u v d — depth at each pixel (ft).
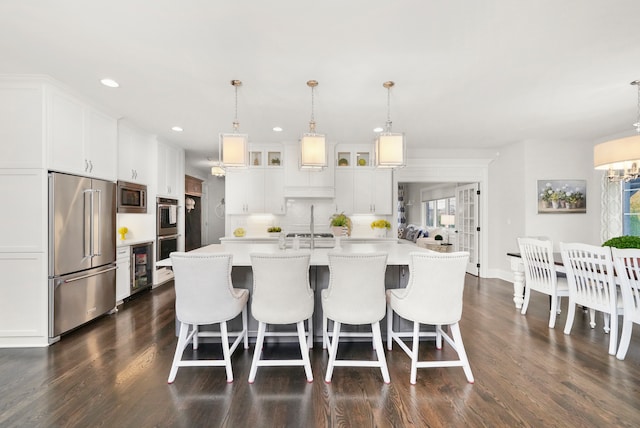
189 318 7.38
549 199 17.02
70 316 10.05
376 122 13.87
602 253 8.99
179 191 18.69
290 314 7.43
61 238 9.75
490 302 14.12
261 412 6.26
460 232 22.16
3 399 6.65
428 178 19.30
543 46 7.57
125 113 12.46
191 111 12.28
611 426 5.84
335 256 7.29
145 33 7.06
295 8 6.19
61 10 6.23
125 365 8.15
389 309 9.18
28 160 9.29
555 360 8.46
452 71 8.89
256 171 18.19
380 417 6.12
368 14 6.37
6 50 7.78
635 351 8.99
